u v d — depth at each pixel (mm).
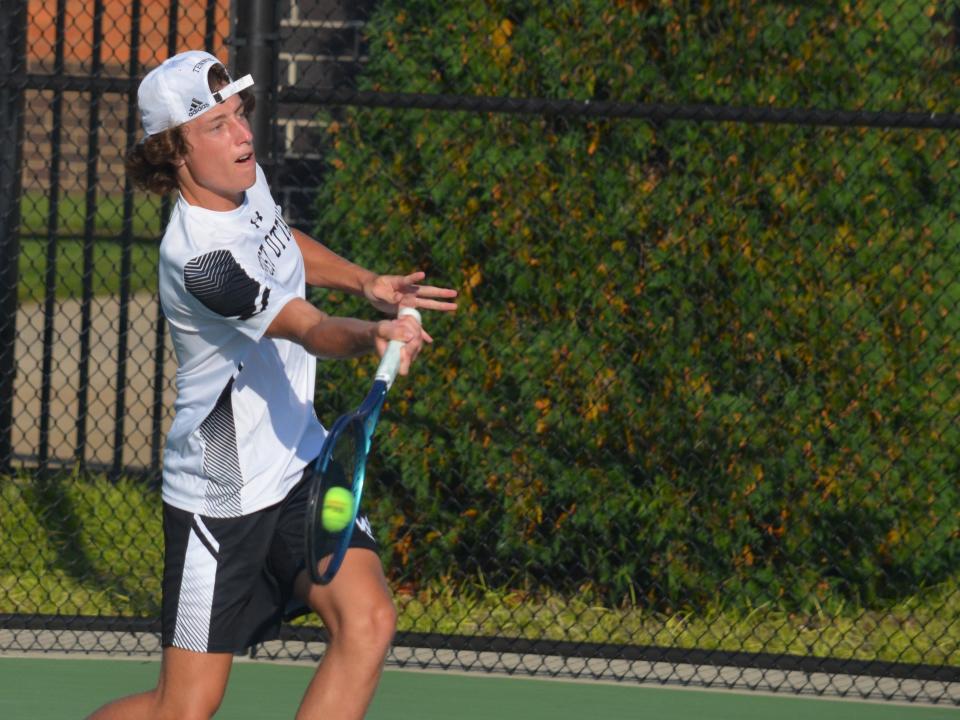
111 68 63094
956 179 23156
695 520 23625
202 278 13383
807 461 23453
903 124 21016
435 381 23875
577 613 23922
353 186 23797
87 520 27672
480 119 23391
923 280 23234
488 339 23750
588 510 23750
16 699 20125
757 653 21516
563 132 23453
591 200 23328
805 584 23734
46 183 66688
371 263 23781
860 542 23656
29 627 22391
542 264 23469
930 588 24328
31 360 42906
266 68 22031
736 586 23719
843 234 23125
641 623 23672
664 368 23406
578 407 23672
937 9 23781
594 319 23516
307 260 15641
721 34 22953
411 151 23656
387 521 24375
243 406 13969
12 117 28656
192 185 13953
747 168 23031
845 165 22953
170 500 14289
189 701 14102
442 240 23609
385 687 21109
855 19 22891
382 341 13008
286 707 20031
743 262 23141
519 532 24141
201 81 13648
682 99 23078
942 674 21141
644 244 23344
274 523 14148
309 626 22484
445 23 23406
